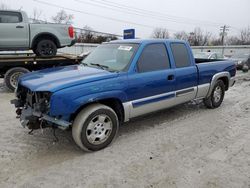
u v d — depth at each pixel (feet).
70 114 11.12
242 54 59.88
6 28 27.09
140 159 11.46
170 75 15.07
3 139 13.51
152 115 17.97
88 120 11.59
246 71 53.16
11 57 26.78
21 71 26.20
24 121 11.81
